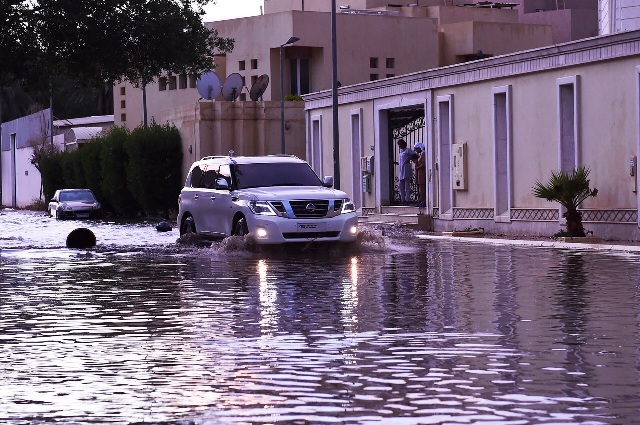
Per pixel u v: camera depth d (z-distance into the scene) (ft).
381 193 167.43
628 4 139.03
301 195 100.94
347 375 38.09
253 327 50.72
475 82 138.51
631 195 110.22
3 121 462.60
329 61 301.22
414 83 154.20
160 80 345.92
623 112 110.93
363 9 326.03
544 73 124.06
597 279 71.77
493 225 134.82
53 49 144.97
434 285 69.36
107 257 100.42
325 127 185.78
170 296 64.85
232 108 227.61
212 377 38.09
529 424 30.50
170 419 31.76
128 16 146.51
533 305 57.67
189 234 114.62
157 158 241.14
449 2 339.98
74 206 246.88
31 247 120.26
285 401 33.94
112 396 35.14
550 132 123.44
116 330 50.47
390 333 48.19
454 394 34.60
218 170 110.93
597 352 42.29
